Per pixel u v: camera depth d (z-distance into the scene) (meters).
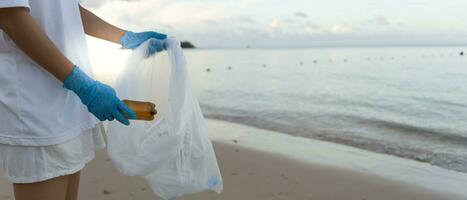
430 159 5.29
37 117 1.59
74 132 1.67
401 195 3.92
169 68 1.92
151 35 2.01
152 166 1.82
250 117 8.75
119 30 2.05
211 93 13.27
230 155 5.29
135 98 1.87
